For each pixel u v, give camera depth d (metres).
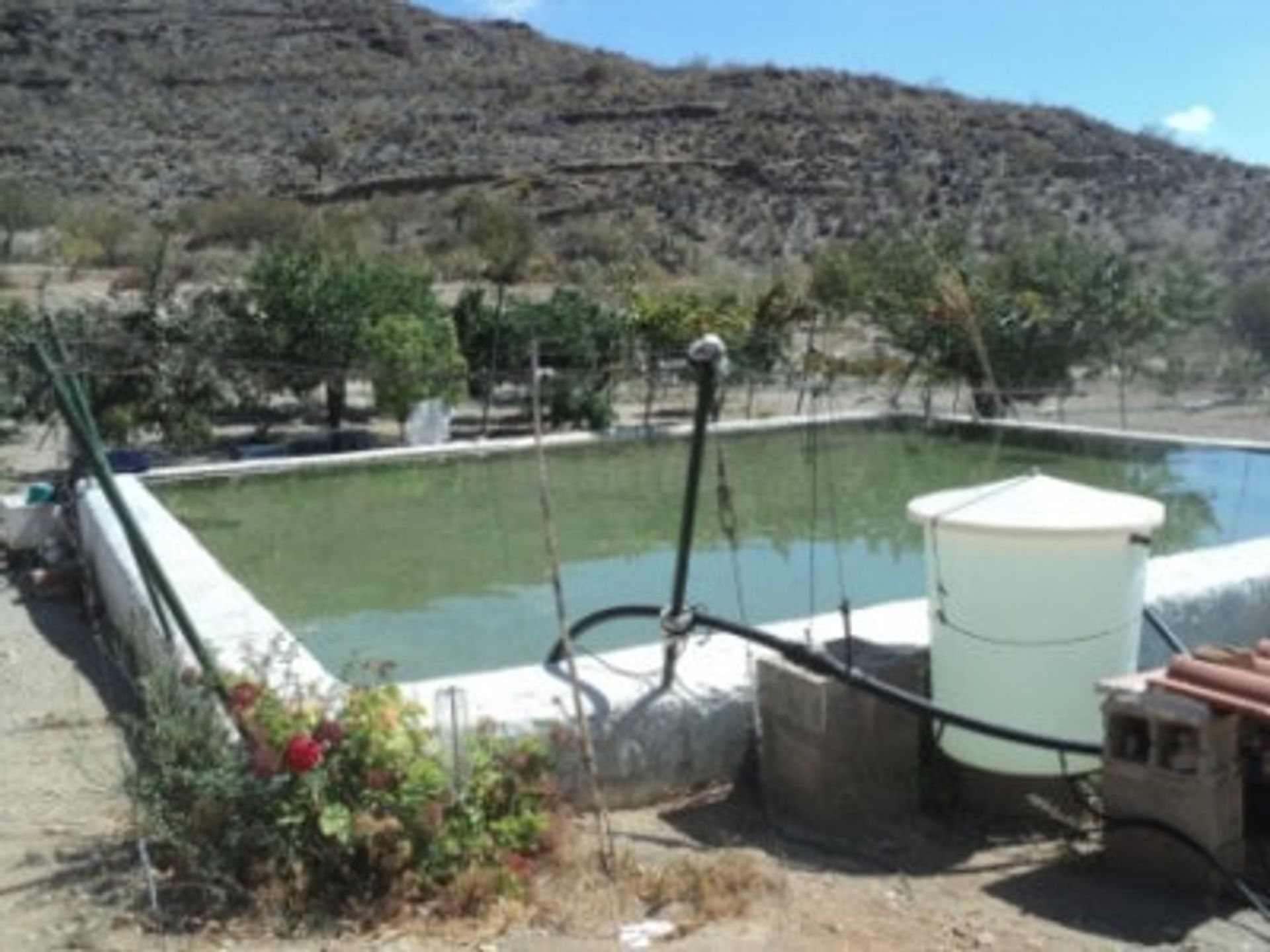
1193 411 18.72
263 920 3.92
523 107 78.69
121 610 7.59
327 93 83.75
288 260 17.22
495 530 11.66
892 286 21.86
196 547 8.09
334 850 4.06
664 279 41.06
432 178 64.31
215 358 15.32
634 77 82.12
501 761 4.39
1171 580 6.54
